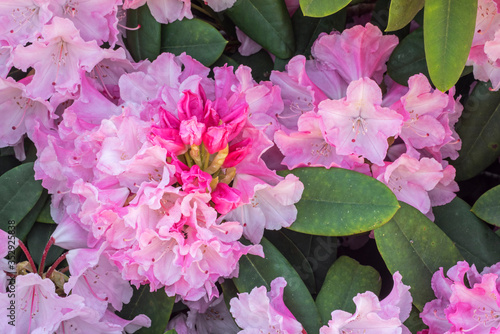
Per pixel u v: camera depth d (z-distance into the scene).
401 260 0.81
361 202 0.79
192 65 0.83
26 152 0.87
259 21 0.87
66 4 0.83
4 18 0.82
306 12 0.78
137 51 0.87
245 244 0.82
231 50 0.91
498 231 0.85
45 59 0.82
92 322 0.79
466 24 0.76
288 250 0.86
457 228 0.86
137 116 0.78
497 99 0.88
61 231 0.81
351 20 0.93
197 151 0.75
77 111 0.82
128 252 0.77
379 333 0.79
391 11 0.80
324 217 0.80
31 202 0.83
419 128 0.85
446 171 0.85
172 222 0.75
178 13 0.86
